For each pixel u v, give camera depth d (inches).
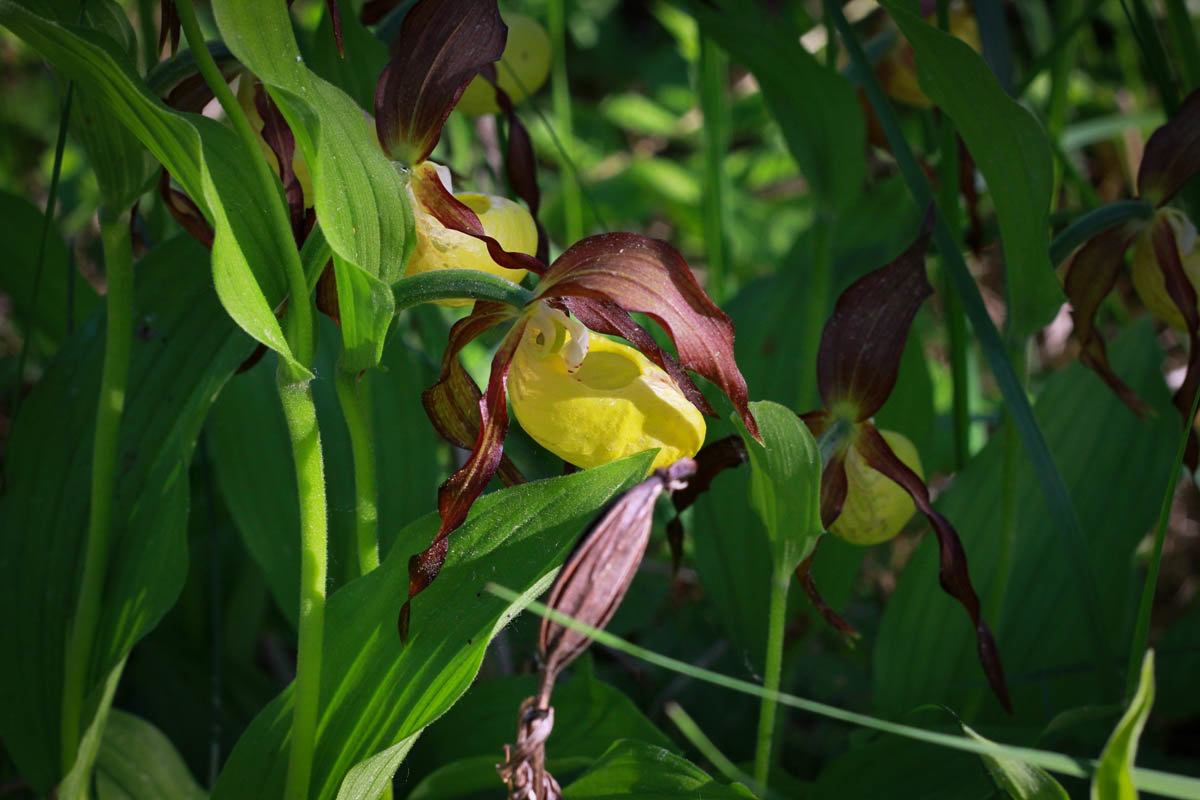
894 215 27.8
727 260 31.1
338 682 22.0
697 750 26.5
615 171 51.3
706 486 23.9
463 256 22.3
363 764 21.3
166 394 24.3
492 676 26.5
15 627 24.1
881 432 23.8
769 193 49.9
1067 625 25.8
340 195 20.8
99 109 22.3
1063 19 27.1
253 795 22.3
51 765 24.0
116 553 23.9
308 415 21.5
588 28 62.6
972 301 23.8
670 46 59.9
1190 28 25.3
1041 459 23.5
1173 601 30.1
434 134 22.2
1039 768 21.4
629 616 27.8
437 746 24.8
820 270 26.1
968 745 20.7
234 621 27.0
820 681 27.8
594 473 21.8
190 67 22.2
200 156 20.4
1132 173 37.4
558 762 23.5
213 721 25.5
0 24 20.7
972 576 25.9
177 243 24.8
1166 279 24.0
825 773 24.2
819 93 25.2
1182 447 22.4
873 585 30.7
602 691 23.9
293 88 20.4
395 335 26.0
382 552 25.6
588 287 21.2
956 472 26.8
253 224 21.5
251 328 20.8
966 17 28.1
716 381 21.1
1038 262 23.4
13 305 27.3
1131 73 36.7
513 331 21.9
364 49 24.9
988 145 22.9
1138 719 20.3
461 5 22.1
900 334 22.9
